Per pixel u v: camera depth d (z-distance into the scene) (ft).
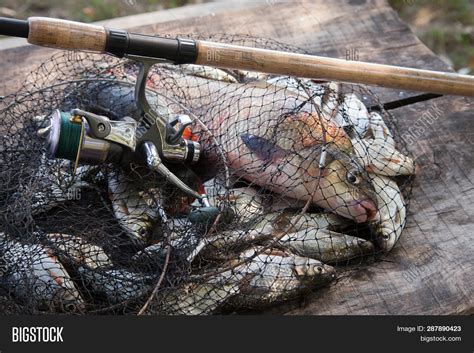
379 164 9.87
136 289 8.39
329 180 9.36
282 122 9.52
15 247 8.46
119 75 10.57
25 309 8.30
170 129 8.83
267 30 13.43
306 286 8.90
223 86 10.33
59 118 8.32
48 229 8.96
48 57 12.51
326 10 13.88
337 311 9.07
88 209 9.30
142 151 8.76
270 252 8.79
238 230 8.91
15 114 10.85
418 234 10.00
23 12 18.58
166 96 10.00
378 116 10.65
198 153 9.11
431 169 10.92
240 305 8.83
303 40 13.28
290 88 10.21
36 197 9.11
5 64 12.36
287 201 9.66
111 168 9.27
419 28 19.52
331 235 9.27
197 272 8.64
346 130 10.03
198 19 13.61
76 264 8.36
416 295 9.29
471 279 9.46
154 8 19.17
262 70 8.75
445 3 19.97
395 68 9.30
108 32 8.13
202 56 8.43
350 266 9.51
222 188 9.50
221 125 10.00
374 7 13.93
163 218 8.89
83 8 18.92
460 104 11.95
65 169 9.34
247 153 9.66
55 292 8.29
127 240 8.96
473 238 9.96
